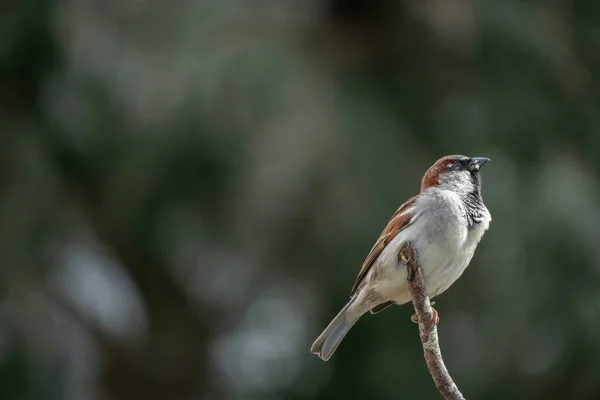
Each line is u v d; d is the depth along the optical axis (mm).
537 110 11578
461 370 11609
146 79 11641
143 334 13961
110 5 12242
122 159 11461
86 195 12156
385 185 10930
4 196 11703
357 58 11961
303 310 12344
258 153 11023
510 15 11852
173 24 11914
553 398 11656
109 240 12727
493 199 11195
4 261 11742
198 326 13680
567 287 11289
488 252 11102
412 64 11898
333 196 10992
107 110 11648
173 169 11117
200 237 11609
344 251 10984
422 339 7777
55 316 13734
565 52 11914
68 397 13625
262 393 12398
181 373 13930
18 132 11812
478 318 11523
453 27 11961
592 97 11812
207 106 11109
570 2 12062
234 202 11211
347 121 11141
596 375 11344
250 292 13156
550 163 11562
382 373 11086
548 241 11188
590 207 11539
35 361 12797
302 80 11297
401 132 11359
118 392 14055
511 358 11617
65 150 11750
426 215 8312
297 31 11914
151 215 11289
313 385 11812
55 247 12320
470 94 11680
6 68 11680
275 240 11562
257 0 12031
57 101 11844
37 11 11688
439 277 8344
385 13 12023
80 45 11977
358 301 8688
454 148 11383
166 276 12977
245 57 11227
